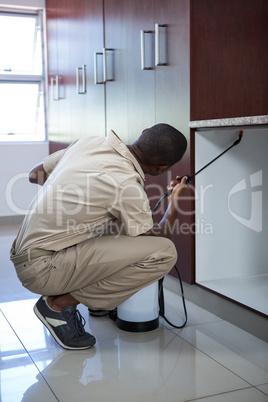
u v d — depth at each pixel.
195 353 1.81
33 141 5.21
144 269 1.76
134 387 1.55
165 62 2.52
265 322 1.91
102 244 1.74
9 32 4.96
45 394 1.51
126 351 1.83
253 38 2.36
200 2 2.28
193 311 2.29
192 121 2.28
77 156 1.76
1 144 4.84
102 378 1.62
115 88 3.20
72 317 1.86
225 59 2.34
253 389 1.54
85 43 3.72
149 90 2.72
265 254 2.52
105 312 2.24
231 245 2.43
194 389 1.54
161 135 1.73
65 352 1.83
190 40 2.27
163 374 1.64
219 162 2.36
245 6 2.33
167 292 2.60
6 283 2.76
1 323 2.14
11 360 1.76
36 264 1.75
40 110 5.27
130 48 2.92
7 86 5.07
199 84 2.31
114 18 3.12
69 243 1.74
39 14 4.99
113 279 1.78
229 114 2.38
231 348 1.86
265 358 1.77
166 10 2.47
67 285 1.78
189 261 2.37
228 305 2.13
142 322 2.02
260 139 2.42
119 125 3.17
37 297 2.50
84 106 3.86
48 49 4.88
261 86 2.41
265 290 2.22
